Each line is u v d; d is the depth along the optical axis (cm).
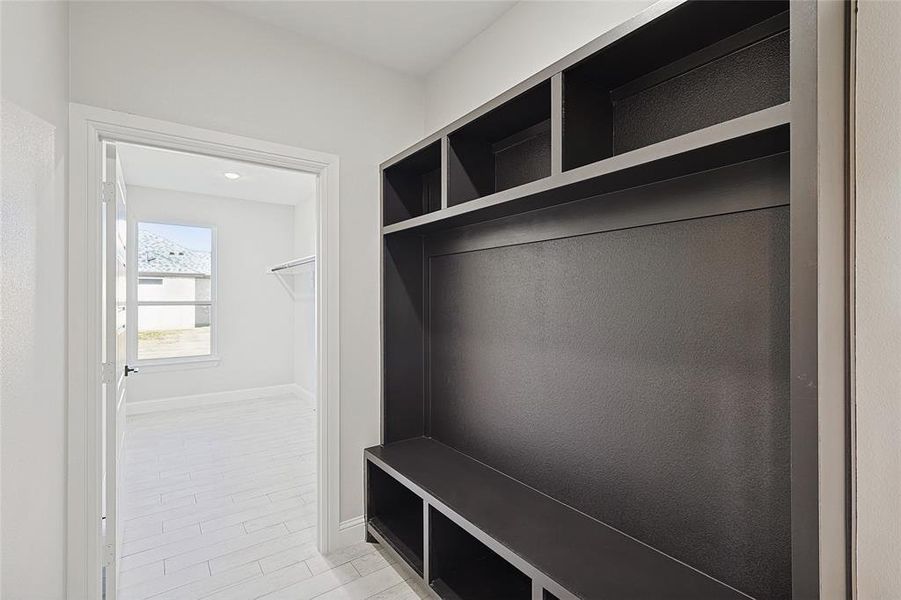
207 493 297
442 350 241
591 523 159
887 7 95
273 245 589
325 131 235
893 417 95
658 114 142
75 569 167
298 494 296
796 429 91
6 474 94
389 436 242
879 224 95
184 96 196
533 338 186
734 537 123
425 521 185
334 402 234
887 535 95
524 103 165
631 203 146
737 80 123
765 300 116
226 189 514
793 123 91
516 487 188
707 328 128
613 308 154
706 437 129
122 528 240
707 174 126
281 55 222
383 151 255
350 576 210
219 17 206
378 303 252
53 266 142
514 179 197
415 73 267
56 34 146
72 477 167
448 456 223
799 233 91
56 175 147
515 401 195
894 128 95
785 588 114
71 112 171
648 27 119
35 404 118
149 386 507
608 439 156
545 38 197
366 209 248
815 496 89
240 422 463
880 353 95
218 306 550
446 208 194
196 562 220
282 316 596
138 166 423
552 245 177
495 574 189
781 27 114
